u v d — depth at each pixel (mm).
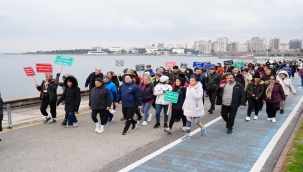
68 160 6633
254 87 10883
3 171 5996
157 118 9766
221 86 9203
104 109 9000
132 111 9023
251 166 6320
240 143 7973
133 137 8570
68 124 9664
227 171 6051
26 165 6324
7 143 7879
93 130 9359
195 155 6996
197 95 8195
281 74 12359
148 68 15406
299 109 13312
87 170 6070
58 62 11781
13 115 11383
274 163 6496
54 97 10133
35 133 8898
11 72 59469
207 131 9312
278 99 10547
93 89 9070
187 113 8352
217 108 13703
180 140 8266
